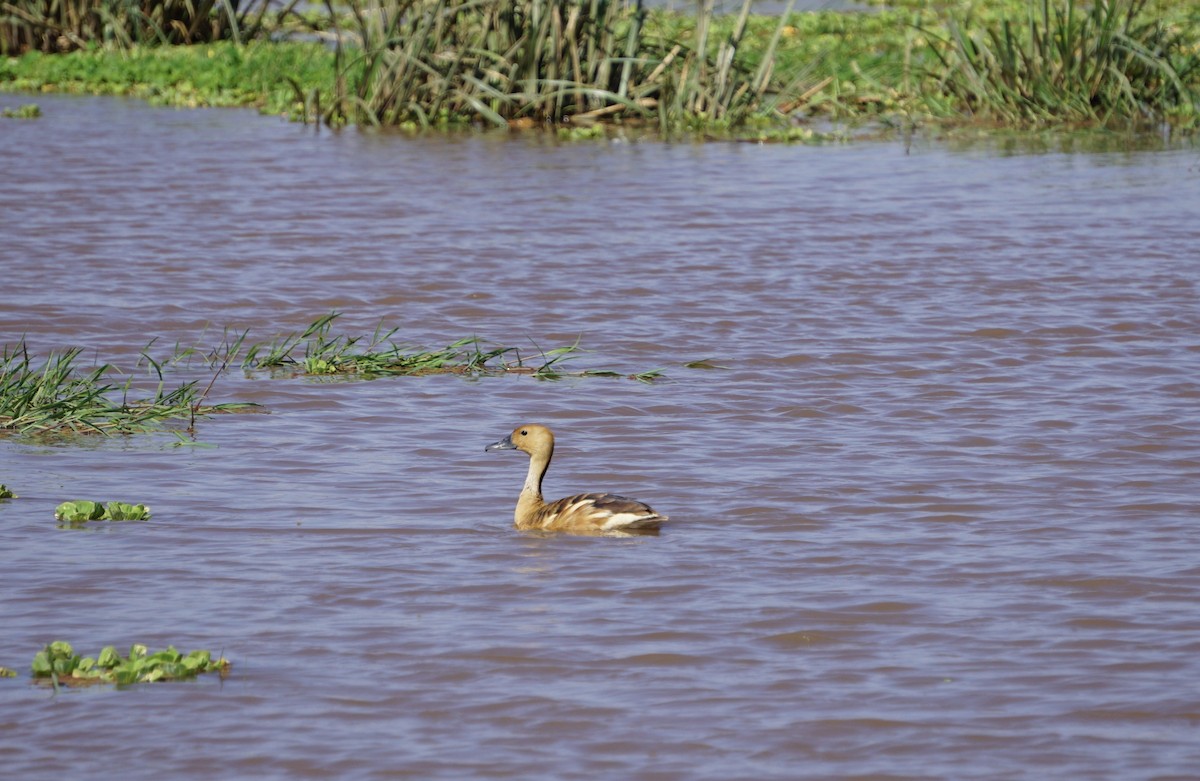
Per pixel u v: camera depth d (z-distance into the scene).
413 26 58.31
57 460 25.47
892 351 31.97
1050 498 23.50
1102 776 15.33
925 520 22.61
